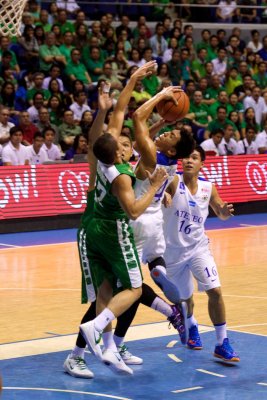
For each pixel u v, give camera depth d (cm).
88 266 679
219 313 723
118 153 648
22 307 947
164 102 697
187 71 2119
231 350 721
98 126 689
